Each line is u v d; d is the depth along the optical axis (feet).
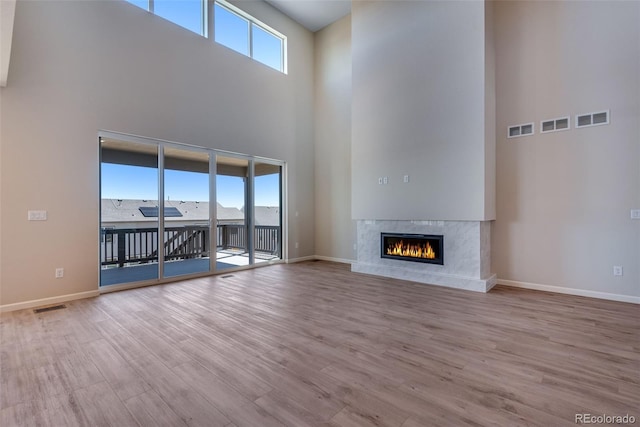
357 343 8.30
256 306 11.59
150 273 15.12
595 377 6.54
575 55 12.69
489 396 5.90
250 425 5.14
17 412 5.50
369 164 17.51
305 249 22.68
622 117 11.75
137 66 14.28
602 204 12.23
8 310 11.05
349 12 20.85
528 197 13.92
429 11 15.05
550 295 12.87
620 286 11.93
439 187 14.75
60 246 12.23
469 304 11.74
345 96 21.35
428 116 15.11
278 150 20.81
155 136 14.88
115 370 6.94
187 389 6.20
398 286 14.62
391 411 5.47
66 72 12.34
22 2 11.37
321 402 5.74
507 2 14.30
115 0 13.62
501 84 14.51
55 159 12.12
